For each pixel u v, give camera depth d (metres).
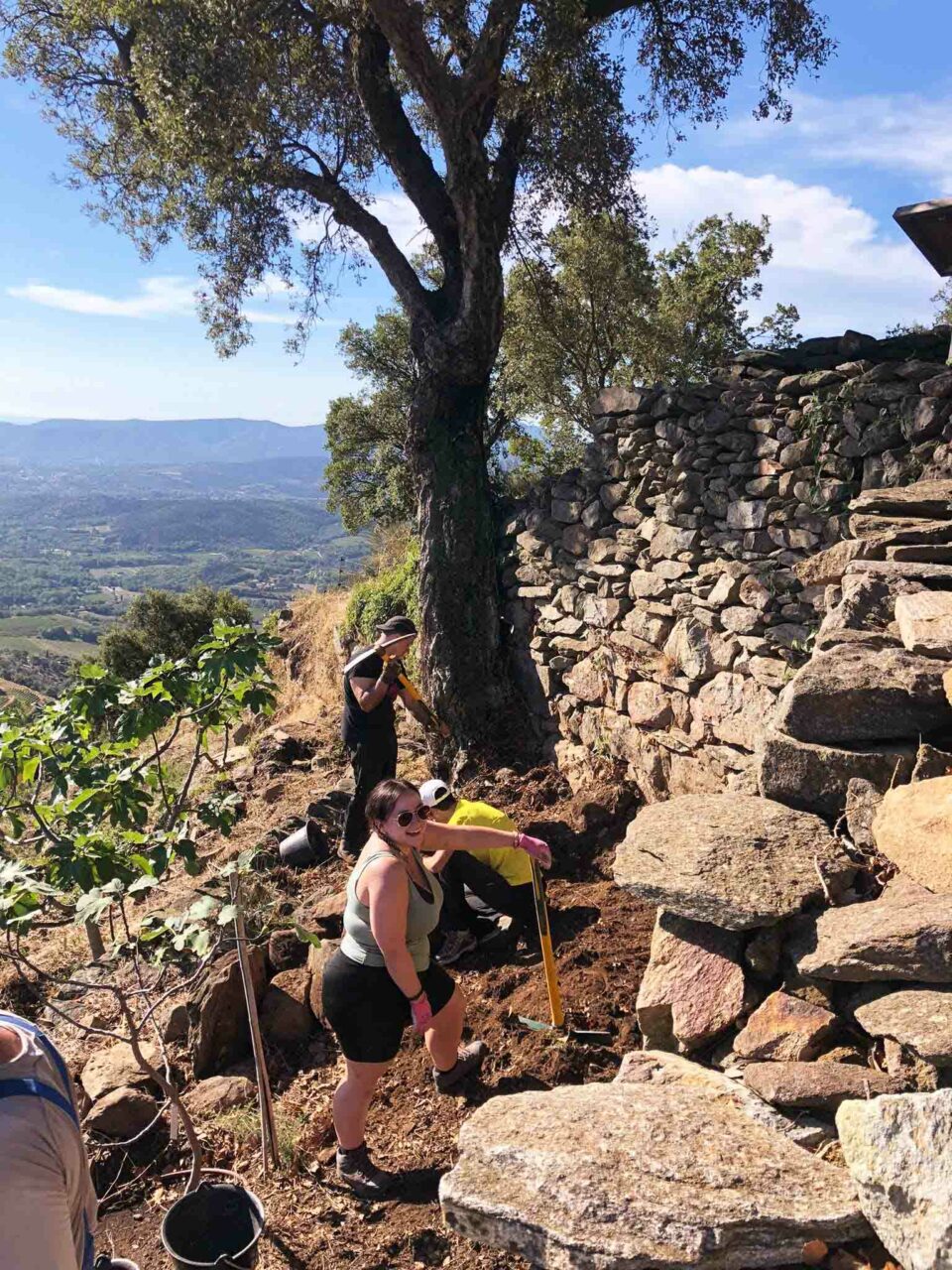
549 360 12.59
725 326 13.37
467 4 8.73
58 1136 1.64
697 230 13.88
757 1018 3.03
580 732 8.48
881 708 3.57
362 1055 3.60
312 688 13.12
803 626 6.01
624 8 9.12
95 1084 4.70
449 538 9.39
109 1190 4.16
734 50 9.98
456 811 5.40
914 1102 2.20
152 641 17.66
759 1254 2.29
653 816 3.85
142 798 4.50
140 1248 3.77
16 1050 1.70
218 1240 3.44
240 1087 4.61
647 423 7.68
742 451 6.63
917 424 5.46
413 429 9.53
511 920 5.34
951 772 3.34
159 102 8.88
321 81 10.07
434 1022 3.93
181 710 4.98
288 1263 3.39
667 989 3.29
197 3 8.55
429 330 9.39
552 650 8.98
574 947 4.96
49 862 4.13
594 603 8.21
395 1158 3.81
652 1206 2.38
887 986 2.86
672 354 12.84
